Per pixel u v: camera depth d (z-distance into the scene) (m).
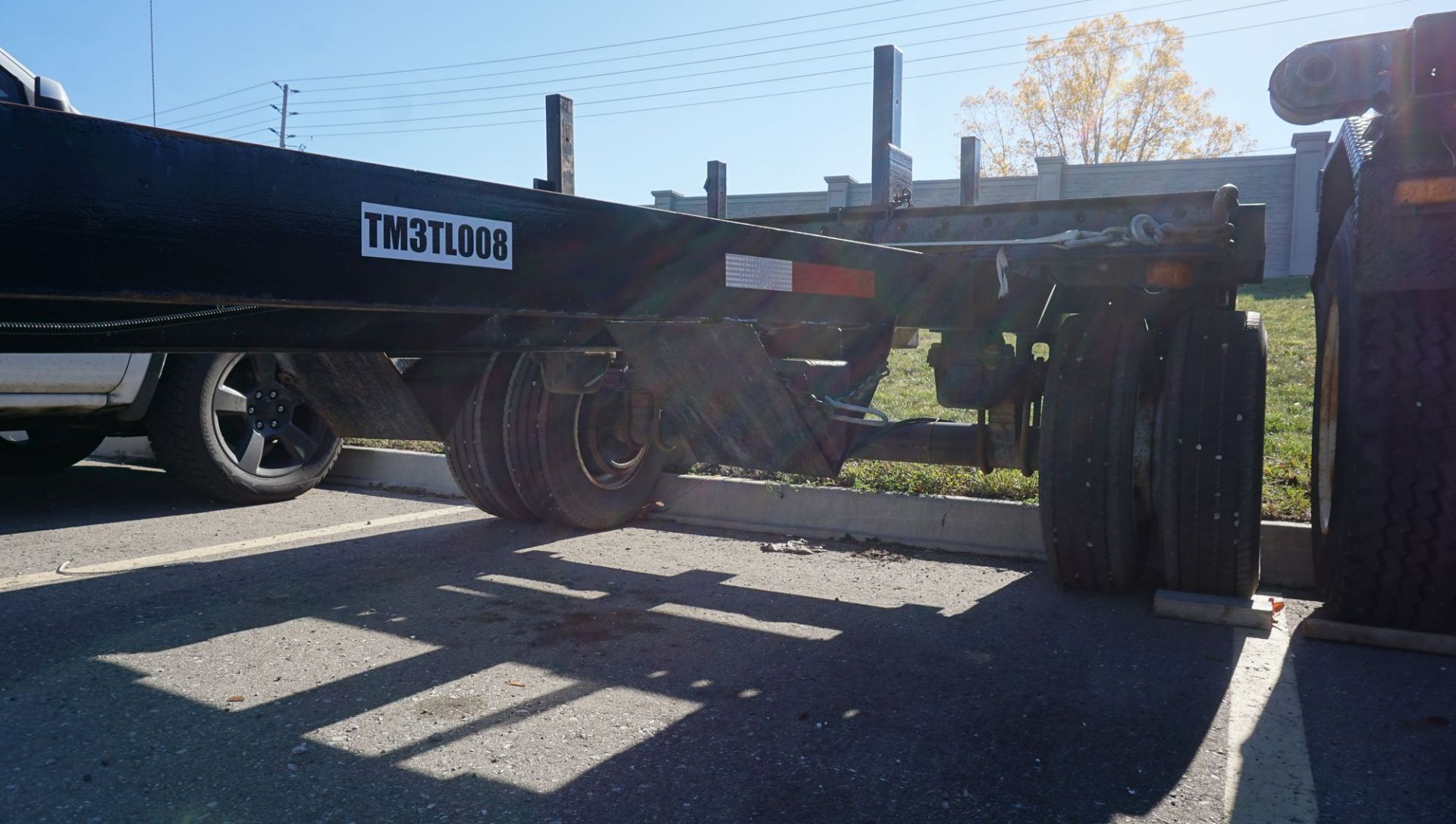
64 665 3.61
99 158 1.72
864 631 4.01
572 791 2.63
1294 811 2.51
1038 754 2.85
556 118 4.36
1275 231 29.98
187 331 2.55
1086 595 4.50
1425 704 3.18
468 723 3.07
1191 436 3.99
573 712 3.16
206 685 3.40
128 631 4.01
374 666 3.60
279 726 3.05
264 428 7.04
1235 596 4.12
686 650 3.78
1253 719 3.09
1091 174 32.12
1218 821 2.47
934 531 5.49
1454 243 3.21
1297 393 8.40
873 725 3.06
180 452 6.62
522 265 2.47
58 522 6.37
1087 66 46.84
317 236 2.04
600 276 2.68
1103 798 2.59
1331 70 3.55
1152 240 3.98
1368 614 3.71
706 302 3.03
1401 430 3.40
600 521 5.98
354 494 7.48
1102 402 4.13
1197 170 30.98
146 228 1.78
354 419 4.52
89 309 2.32
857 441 4.65
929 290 4.12
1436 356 3.34
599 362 4.88
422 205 2.24
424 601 4.46
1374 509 3.47
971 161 5.23
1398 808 2.53
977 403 4.55
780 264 3.31
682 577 4.89
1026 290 4.76
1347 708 3.16
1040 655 3.70
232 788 2.65
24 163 1.63
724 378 3.62
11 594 4.59
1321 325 4.61
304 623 4.12
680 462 6.62
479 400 5.75
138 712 3.17
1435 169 3.20
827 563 5.18
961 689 3.36
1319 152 29.25
